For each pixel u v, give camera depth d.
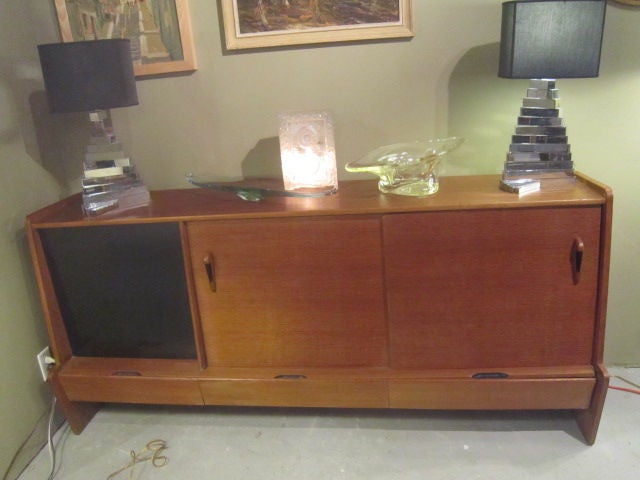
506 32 1.63
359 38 1.92
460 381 1.74
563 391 1.71
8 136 1.85
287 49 1.97
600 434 1.81
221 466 1.79
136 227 1.76
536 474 1.67
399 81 1.97
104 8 2.00
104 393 1.92
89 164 1.85
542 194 1.65
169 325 1.88
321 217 1.67
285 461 1.79
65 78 1.69
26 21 1.94
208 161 2.14
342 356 1.81
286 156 1.87
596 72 1.59
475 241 1.64
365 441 1.85
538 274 1.65
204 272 1.78
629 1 1.78
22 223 1.91
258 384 1.83
